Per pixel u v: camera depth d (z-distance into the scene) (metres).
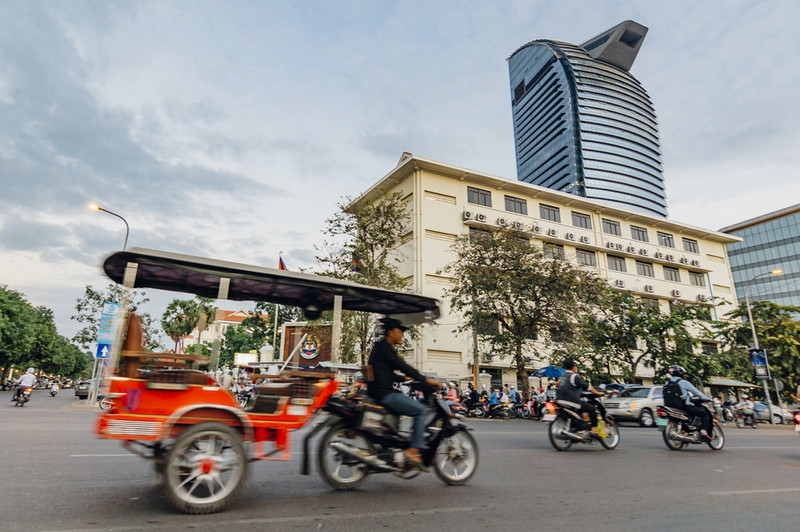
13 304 46.00
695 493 5.29
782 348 31.53
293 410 4.59
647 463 7.55
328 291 5.45
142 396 4.00
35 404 22.16
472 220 31.22
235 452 3.99
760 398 33.91
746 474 6.75
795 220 73.25
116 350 4.06
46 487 4.44
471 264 25.02
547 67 104.56
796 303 71.06
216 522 3.56
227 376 4.46
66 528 3.29
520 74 116.06
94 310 24.95
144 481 4.86
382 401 4.95
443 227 30.91
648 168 96.06
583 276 24.45
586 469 6.74
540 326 24.86
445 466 5.44
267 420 4.44
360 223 25.42
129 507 3.89
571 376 9.02
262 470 5.80
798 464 7.97
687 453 9.09
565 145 95.00
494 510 4.24
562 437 8.91
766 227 76.31
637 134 97.19
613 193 90.50
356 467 4.97
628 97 99.81
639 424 17.62
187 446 3.87
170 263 4.46
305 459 4.76
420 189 30.83
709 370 28.73
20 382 20.11
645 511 4.38
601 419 9.06
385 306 6.19
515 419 22.03
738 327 34.16
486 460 7.26
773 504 4.83
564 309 23.77
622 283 37.59
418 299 5.86
